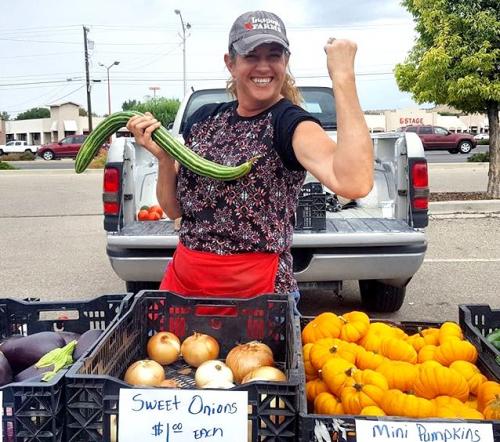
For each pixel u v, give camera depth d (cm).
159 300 265
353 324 265
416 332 285
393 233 455
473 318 286
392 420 180
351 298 609
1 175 2391
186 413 183
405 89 1203
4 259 834
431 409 202
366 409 204
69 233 1046
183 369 248
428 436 179
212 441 182
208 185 255
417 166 479
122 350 237
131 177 504
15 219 1216
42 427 179
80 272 750
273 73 240
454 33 1063
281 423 182
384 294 540
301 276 462
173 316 266
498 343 265
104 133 256
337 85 198
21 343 241
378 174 575
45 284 693
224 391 183
